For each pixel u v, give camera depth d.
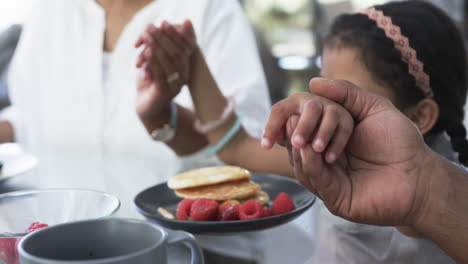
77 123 1.91
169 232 0.44
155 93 1.29
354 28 1.09
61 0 1.99
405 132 0.60
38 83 1.99
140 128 1.83
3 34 2.35
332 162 0.58
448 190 0.59
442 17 1.12
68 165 1.27
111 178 1.12
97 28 1.93
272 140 0.59
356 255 0.69
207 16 1.90
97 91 1.90
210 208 0.81
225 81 1.80
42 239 0.41
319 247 0.71
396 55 1.03
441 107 1.07
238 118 1.26
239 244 0.72
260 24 4.09
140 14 1.89
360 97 0.61
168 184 0.98
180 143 1.39
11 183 1.09
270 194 1.00
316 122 0.56
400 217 0.60
